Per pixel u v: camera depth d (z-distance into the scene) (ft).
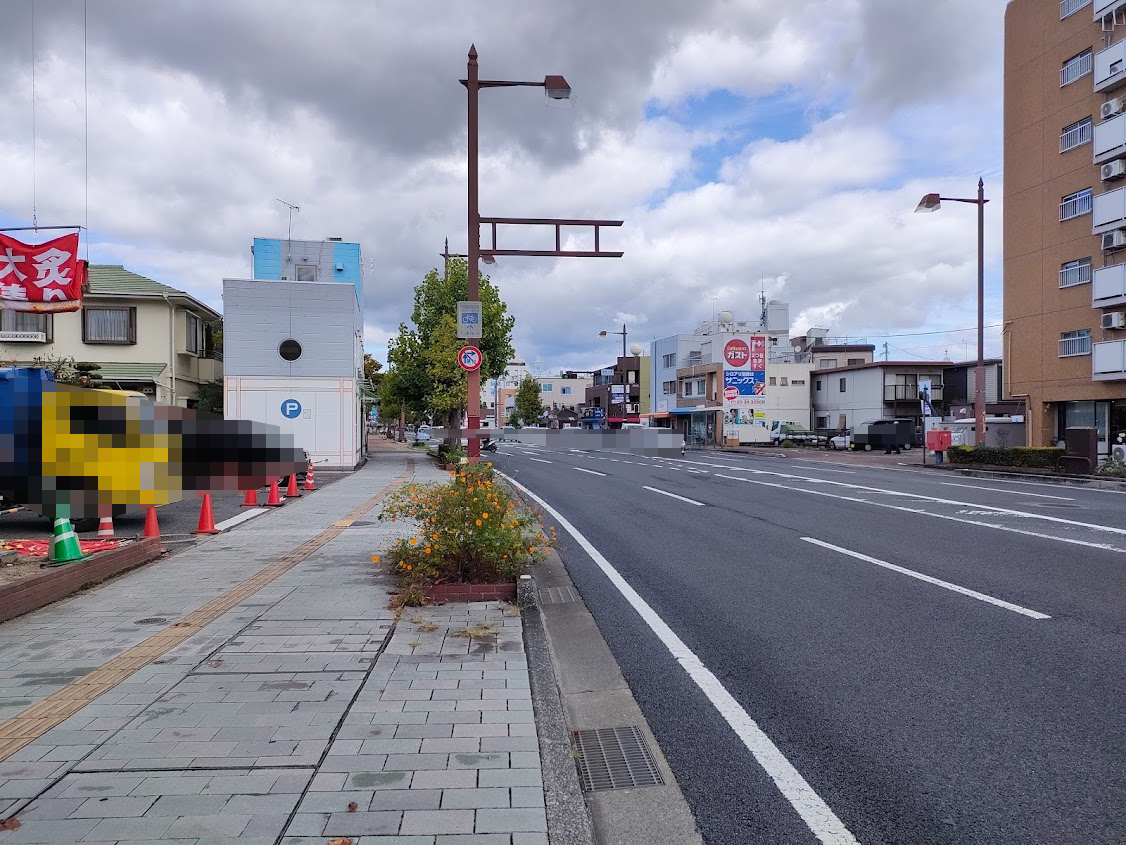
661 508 45.93
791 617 20.52
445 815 9.52
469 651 16.49
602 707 14.51
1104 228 81.51
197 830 9.08
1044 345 91.25
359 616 19.39
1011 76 96.17
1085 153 85.51
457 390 96.12
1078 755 11.96
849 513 41.83
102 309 77.61
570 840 9.00
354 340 80.23
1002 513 40.91
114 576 24.57
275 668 15.26
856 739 12.76
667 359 214.07
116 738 11.75
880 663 16.60
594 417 271.28
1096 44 83.61
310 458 76.59
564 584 25.25
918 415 156.56
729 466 91.09
